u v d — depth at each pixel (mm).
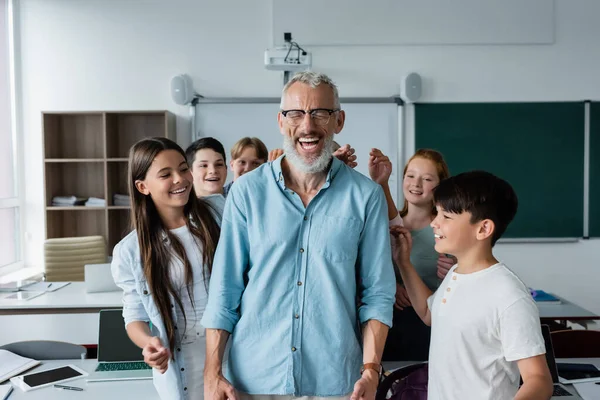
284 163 1483
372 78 4820
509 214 1401
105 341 2205
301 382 1403
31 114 4832
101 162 4789
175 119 4836
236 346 1445
